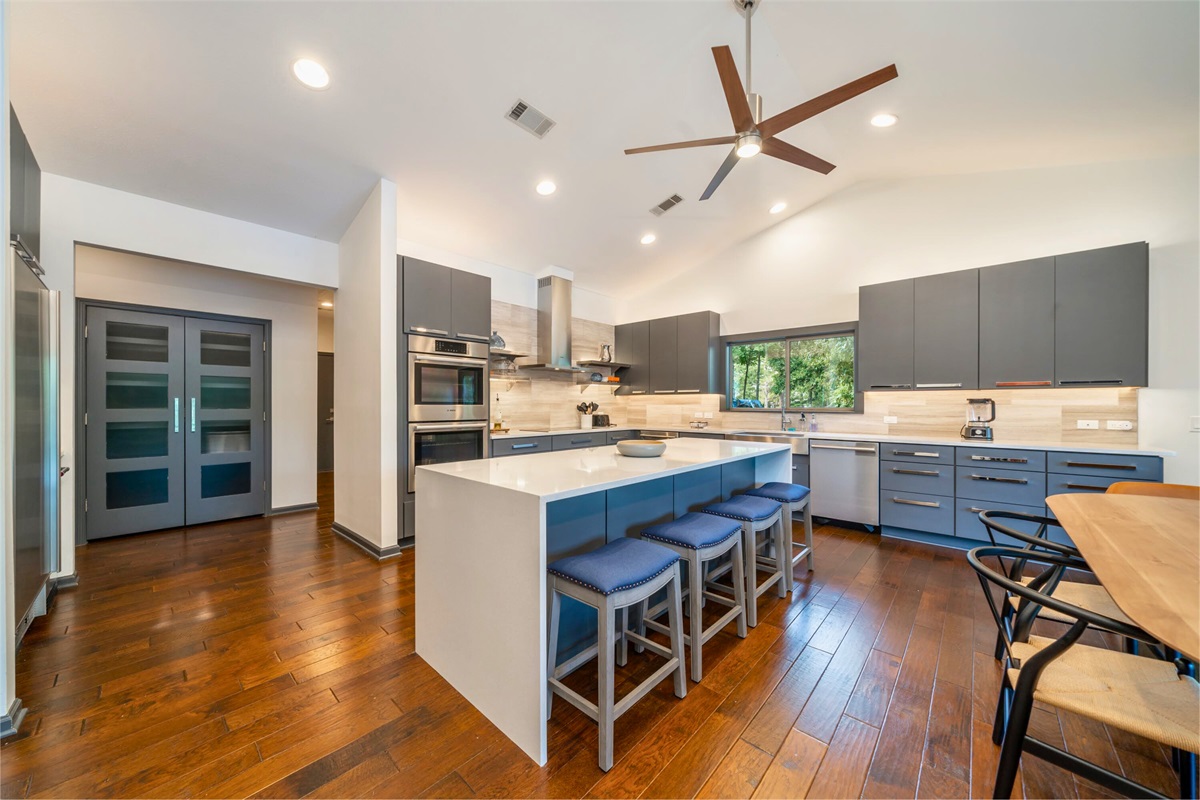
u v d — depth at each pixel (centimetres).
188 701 166
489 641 159
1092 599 161
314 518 430
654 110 286
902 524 361
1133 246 295
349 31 204
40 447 212
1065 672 116
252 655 196
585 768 137
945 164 362
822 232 453
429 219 379
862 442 382
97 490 355
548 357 509
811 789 129
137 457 374
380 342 315
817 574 290
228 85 221
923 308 368
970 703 165
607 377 583
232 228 331
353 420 356
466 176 324
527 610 144
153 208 298
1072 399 336
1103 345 301
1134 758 139
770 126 215
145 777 132
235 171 282
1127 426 315
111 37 191
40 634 212
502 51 227
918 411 401
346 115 251
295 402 455
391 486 322
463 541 172
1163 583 103
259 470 435
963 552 333
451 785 131
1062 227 338
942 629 219
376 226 316
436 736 151
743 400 522
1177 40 193
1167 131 274
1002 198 362
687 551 184
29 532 192
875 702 166
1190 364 293
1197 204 295
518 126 281
